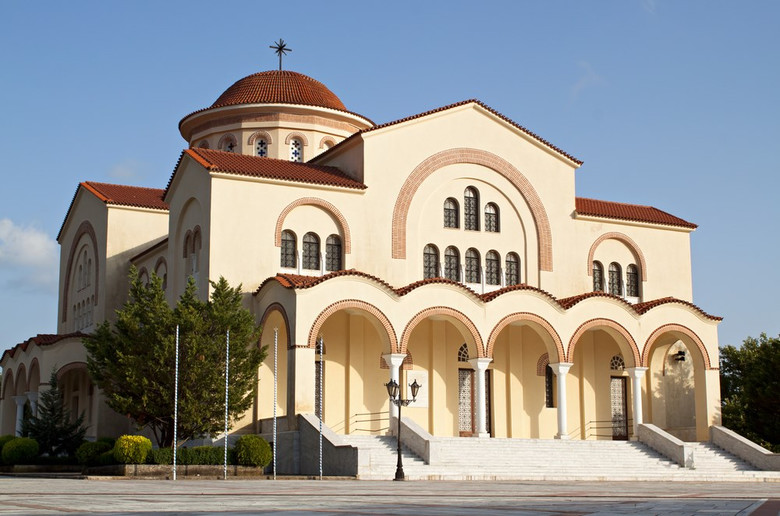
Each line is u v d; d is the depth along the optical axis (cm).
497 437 4416
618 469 3897
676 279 5069
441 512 1364
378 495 1952
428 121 4534
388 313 3941
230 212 4022
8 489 2194
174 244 4434
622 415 4800
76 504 1536
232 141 5238
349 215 4266
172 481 2931
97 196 5294
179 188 4412
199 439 3762
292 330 3728
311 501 1678
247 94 5291
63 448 4441
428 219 4469
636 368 4444
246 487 2391
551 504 1622
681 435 4669
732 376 6294
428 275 4441
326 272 4194
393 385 3353
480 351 4122
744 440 4303
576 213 4819
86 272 5512
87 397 5116
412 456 3628
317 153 5225
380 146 4397
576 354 4734
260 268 4038
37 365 4912
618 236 4934
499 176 4666
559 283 4712
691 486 2914
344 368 4194
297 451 3616
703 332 4625
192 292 3638
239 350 3538
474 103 4647
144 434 4584
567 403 4684
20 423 5172
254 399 3888
